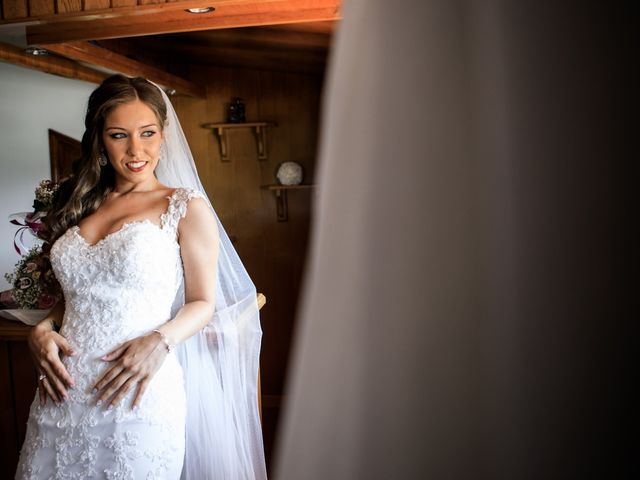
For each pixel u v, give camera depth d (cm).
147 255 173
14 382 247
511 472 50
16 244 291
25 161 452
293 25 349
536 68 49
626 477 48
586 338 49
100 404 166
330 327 55
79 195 190
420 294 53
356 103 54
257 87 561
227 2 259
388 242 53
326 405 55
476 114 51
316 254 56
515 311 50
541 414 50
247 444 216
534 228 50
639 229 48
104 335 170
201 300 181
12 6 281
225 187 571
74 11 278
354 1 55
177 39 446
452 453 52
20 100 446
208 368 207
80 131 493
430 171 52
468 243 51
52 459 168
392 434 53
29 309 251
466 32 52
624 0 47
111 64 378
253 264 575
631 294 48
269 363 574
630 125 48
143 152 185
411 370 53
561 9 49
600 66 48
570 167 49
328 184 55
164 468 171
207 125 561
